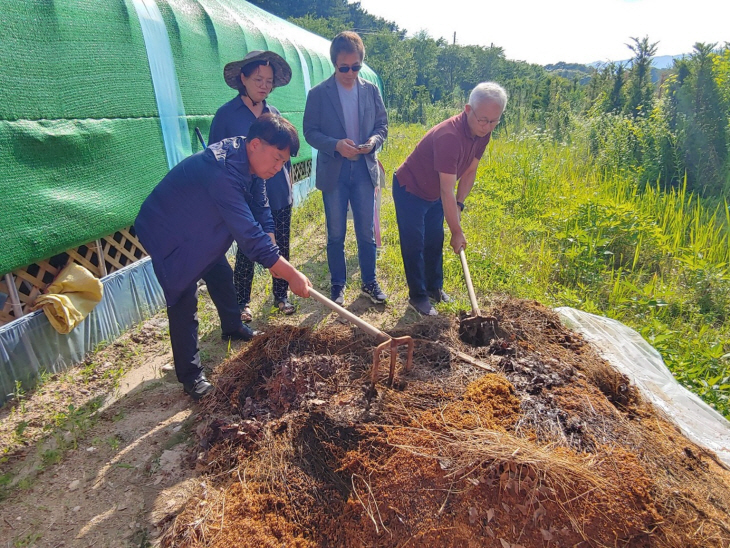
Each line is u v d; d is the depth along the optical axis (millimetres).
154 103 4254
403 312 4406
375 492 2092
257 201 3400
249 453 2488
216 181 2529
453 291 4770
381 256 5766
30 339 3158
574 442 2215
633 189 7836
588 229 5770
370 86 4336
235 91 5820
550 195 7746
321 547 2041
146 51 4133
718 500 2084
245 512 2150
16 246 2947
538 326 3291
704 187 7648
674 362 3400
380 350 2506
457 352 2936
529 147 11258
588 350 3117
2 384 2969
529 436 2219
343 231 4406
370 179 4270
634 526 1898
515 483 1986
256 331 3959
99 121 3590
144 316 4238
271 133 2508
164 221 2666
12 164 2898
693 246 5336
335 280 4488
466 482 2021
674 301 4488
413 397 2520
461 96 30656
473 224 6660
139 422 2936
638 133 8867
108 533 2193
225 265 3564
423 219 4023
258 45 6410
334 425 2398
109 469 2562
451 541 1933
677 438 2426
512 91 20344
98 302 3598
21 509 2309
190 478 2492
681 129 8242
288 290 4875
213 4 5684
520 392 2545
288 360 2924
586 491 1957
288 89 7543
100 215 3617
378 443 2268
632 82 11000
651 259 5547
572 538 1897
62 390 3195
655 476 2094
